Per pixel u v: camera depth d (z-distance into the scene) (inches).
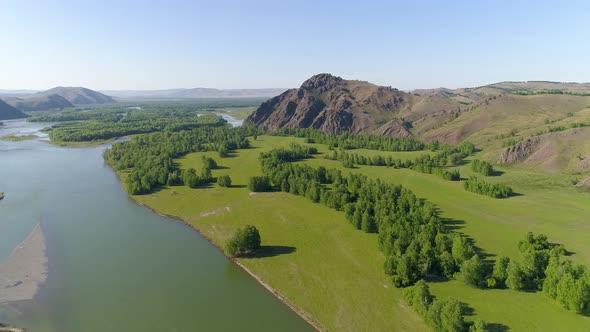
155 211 5182.1
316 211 4881.9
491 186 5369.1
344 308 2856.8
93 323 2753.4
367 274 3304.6
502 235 3998.5
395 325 2628.0
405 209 4394.7
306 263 3540.8
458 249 3196.4
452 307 2411.4
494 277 3021.7
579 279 2578.7
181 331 2662.4
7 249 3949.3
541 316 2581.2
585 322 2487.7
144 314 2854.3
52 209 5191.9
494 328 2480.3
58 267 3567.9
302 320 2787.9
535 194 5383.9
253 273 3444.9
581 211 4643.2
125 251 3927.2
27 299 3041.3
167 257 3794.3
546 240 3516.2
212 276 3417.8
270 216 4773.6
